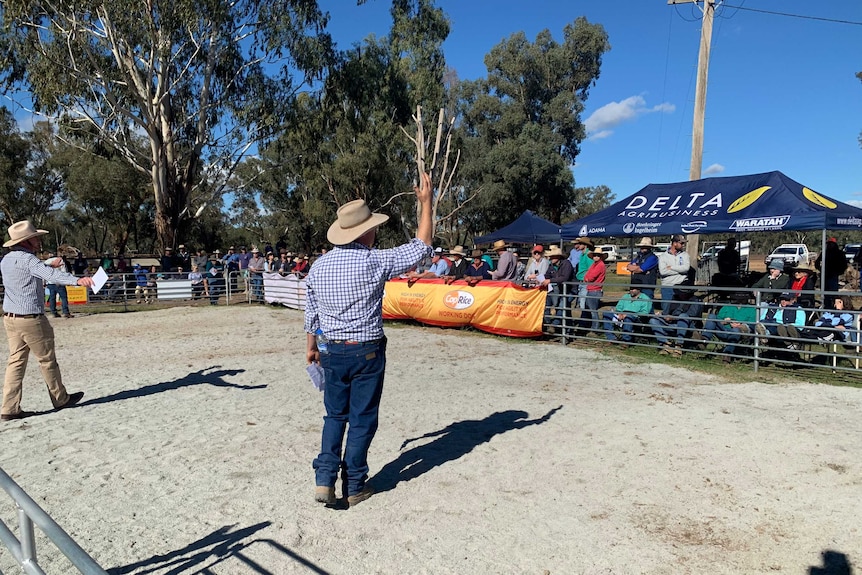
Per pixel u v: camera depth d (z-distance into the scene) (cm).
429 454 482
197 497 408
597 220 1138
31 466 470
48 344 612
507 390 687
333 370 383
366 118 3422
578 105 4938
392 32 3441
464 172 4612
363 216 383
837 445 488
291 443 513
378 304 384
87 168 4062
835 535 344
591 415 579
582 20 5128
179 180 2762
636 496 397
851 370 720
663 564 317
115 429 562
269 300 1828
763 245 4866
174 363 891
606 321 978
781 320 809
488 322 1102
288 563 323
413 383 729
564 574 309
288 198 4884
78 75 2283
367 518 374
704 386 701
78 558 163
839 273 1020
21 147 4288
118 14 2222
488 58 5006
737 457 463
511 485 418
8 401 594
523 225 2094
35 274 587
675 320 922
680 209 1038
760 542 338
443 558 326
